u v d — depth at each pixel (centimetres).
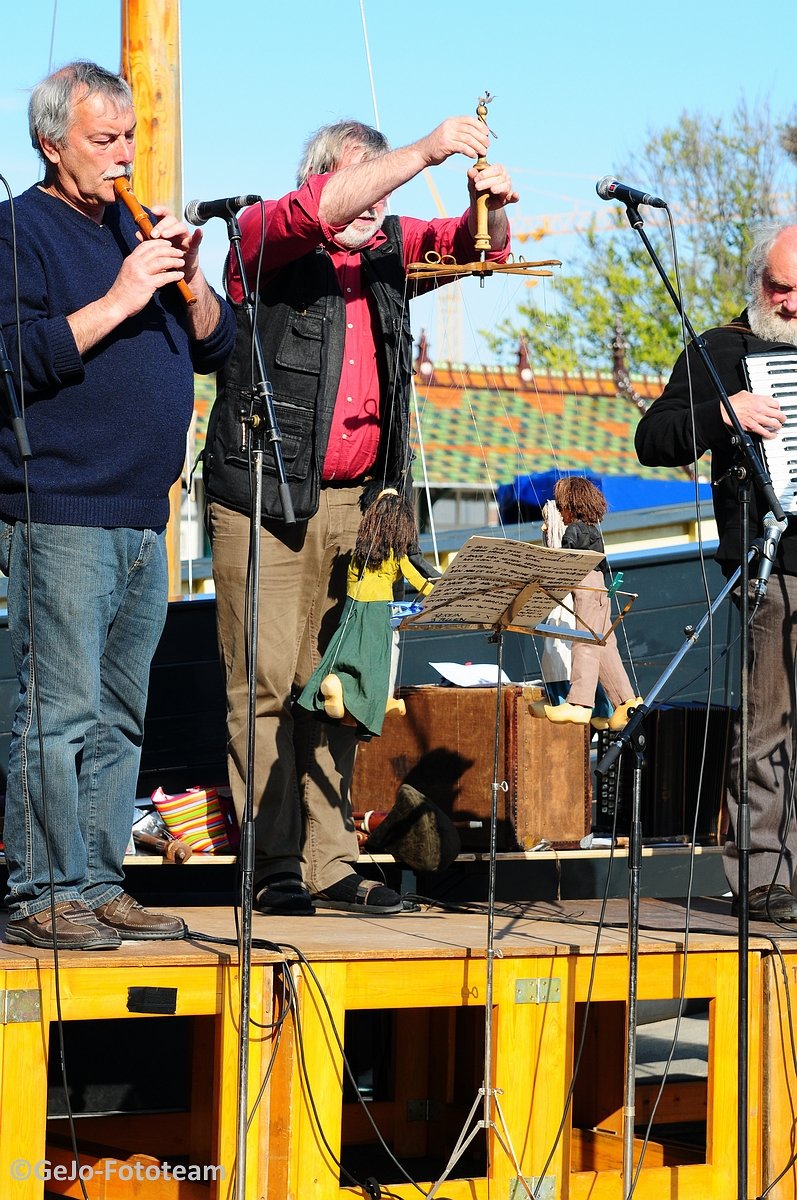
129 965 341
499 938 399
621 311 2194
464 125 408
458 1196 370
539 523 773
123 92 350
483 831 523
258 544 336
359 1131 485
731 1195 404
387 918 436
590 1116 489
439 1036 494
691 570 684
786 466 430
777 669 443
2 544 357
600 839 568
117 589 361
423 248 457
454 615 376
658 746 581
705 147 2348
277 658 434
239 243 356
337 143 434
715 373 387
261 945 363
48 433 348
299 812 442
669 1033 621
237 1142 329
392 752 530
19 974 332
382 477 455
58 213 355
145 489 360
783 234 447
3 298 344
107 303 341
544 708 523
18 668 361
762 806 446
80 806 368
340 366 435
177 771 596
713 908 485
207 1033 399
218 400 438
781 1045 407
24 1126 332
